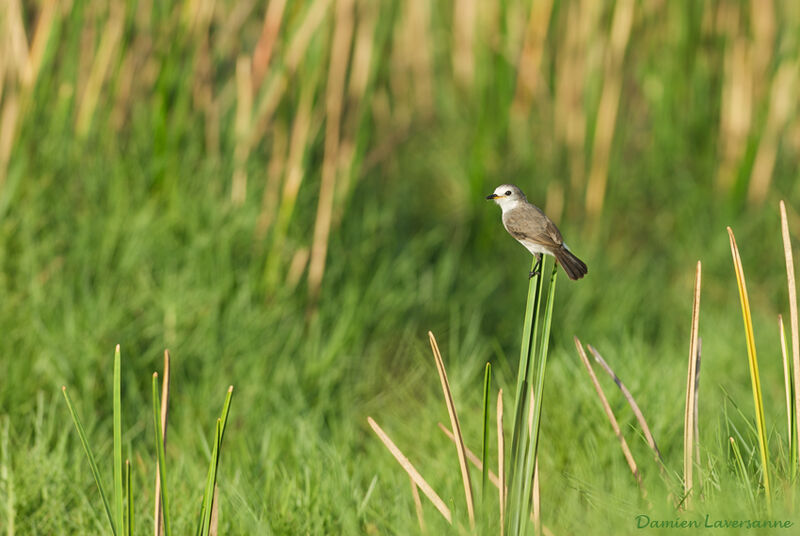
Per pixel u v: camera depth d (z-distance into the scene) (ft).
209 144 45.29
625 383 32.37
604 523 23.84
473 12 58.18
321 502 26.71
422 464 30.78
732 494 22.50
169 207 41.63
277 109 44.24
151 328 36.81
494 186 52.54
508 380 36.52
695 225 53.06
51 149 41.50
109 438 32.37
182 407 34.42
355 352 39.63
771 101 53.88
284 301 40.45
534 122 55.21
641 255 51.88
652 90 55.06
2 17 41.37
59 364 33.96
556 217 53.31
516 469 20.34
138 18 44.50
